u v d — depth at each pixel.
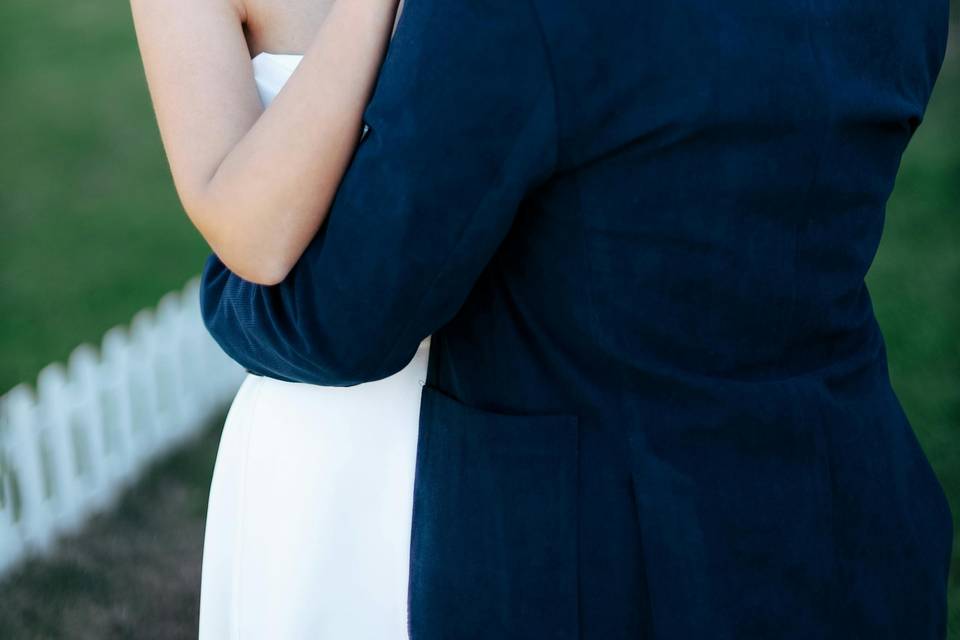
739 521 1.07
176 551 3.90
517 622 1.09
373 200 1.00
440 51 0.97
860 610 1.13
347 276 1.02
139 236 7.30
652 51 0.97
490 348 1.14
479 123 0.96
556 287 1.07
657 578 1.06
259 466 1.29
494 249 1.02
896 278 5.68
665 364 1.06
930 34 1.17
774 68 1.00
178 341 4.62
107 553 3.87
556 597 1.08
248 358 1.17
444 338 1.19
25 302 6.32
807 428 1.10
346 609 1.26
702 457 1.07
